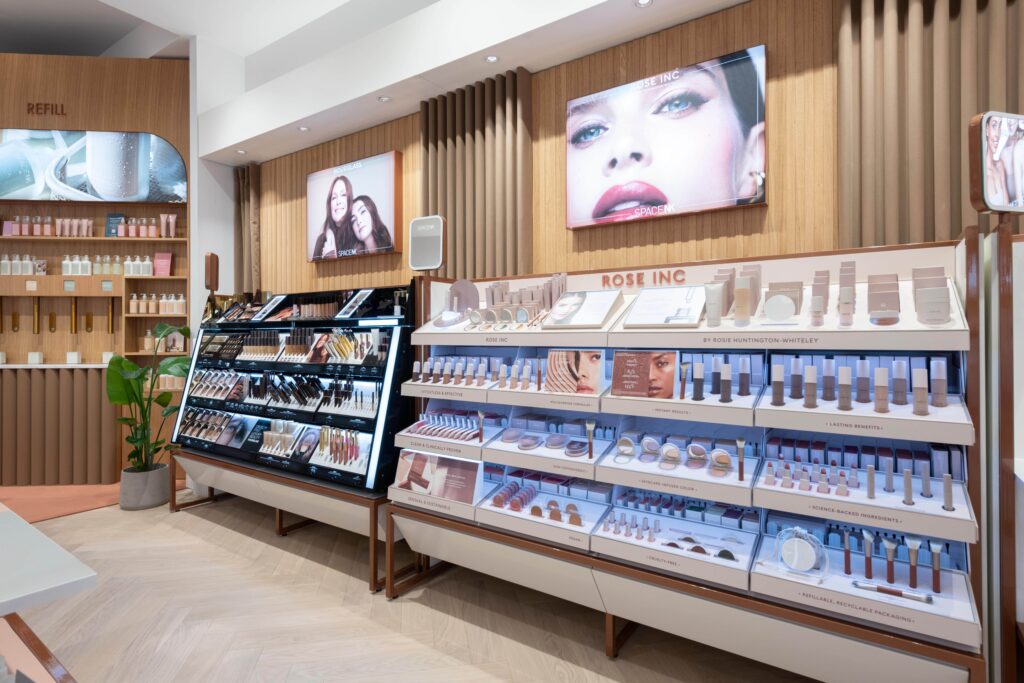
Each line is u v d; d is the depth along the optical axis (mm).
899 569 1819
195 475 4219
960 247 1971
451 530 2646
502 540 2475
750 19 3057
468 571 3277
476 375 2812
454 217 4133
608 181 3439
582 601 2391
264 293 4859
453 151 4117
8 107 5375
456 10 3650
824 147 2861
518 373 2631
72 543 3691
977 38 2520
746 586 1894
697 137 3141
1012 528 1741
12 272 5309
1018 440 2047
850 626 1727
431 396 2859
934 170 2562
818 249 2871
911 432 1721
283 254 5473
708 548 2051
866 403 1885
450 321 3014
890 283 1947
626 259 3465
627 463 2236
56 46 6141
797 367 2010
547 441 2518
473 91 3996
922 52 2609
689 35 3229
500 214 3795
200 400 4285
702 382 2121
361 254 4746
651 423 2564
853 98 2734
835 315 1986
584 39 3414
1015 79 2457
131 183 5488
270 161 5574
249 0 4879
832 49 2854
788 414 1910
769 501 1892
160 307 5496
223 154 5406
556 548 2334
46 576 957
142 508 4438
